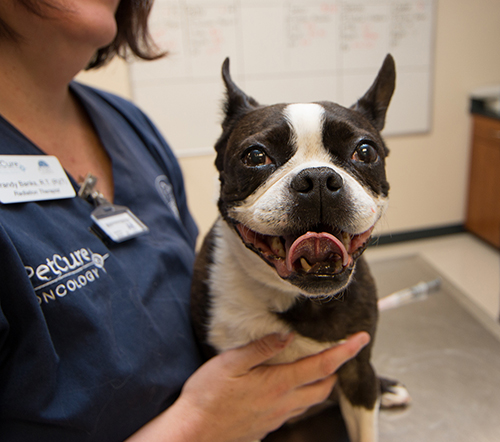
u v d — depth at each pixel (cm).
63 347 66
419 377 113
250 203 76
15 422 62
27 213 70
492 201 333
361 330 89
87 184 82
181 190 120
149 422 74
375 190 79
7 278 61
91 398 65
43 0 69
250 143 76
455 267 317
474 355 121
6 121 75
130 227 83
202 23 297
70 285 68
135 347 72
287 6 302
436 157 352
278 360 89
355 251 75
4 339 61
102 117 98
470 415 101
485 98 331
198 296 92
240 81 313
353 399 94
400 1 310
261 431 82
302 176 67
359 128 79
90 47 81
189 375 83
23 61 79
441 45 326
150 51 112
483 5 321
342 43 315
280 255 74
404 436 96
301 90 322
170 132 316
